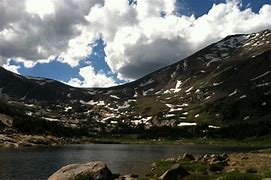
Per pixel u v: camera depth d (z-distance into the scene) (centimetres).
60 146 18700
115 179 4569
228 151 15650
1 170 7069
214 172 5206
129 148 19088
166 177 4631
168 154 13312
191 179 4469
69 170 4344
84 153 13262
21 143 16688
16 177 6178
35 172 6888
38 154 11706
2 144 15638
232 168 5491
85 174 4188
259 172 4809
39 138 19350
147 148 19450
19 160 9369
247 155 8394
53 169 7438
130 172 6875
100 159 10438
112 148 18662
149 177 5222
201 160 7081
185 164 6581
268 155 8425
